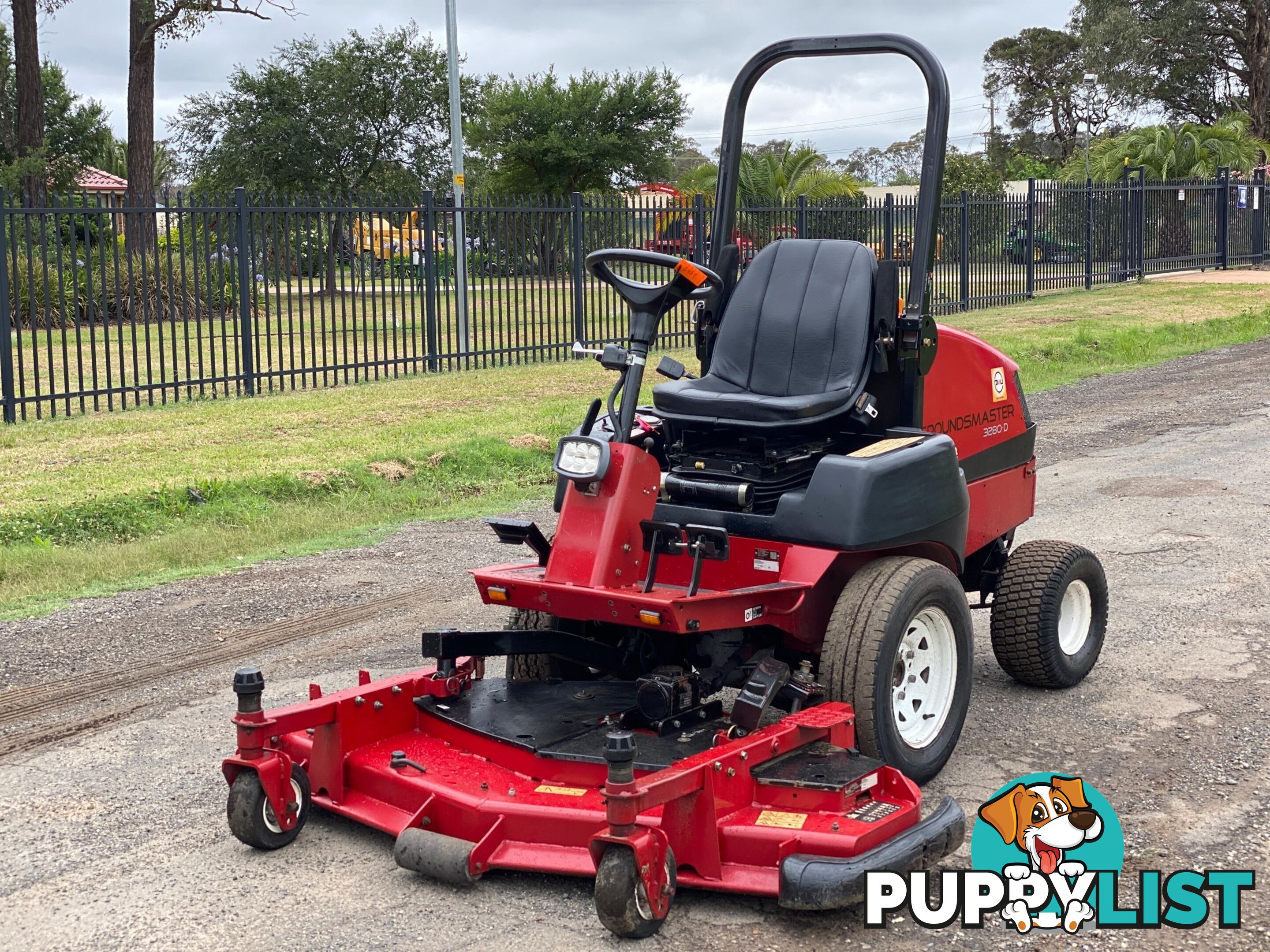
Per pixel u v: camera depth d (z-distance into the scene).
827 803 3.71
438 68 34.81
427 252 15.95
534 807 3.76
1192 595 6.84
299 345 19.52
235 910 3.74
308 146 34.06
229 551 8.22
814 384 4.77
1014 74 79.06
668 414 4.77
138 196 13.49
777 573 4.45
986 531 5.47
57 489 9.16
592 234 17.75
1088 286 27.59
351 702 4.25
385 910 3.72
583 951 3.47
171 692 5.70
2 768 4.89
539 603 4.32
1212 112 60.72
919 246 4.75
